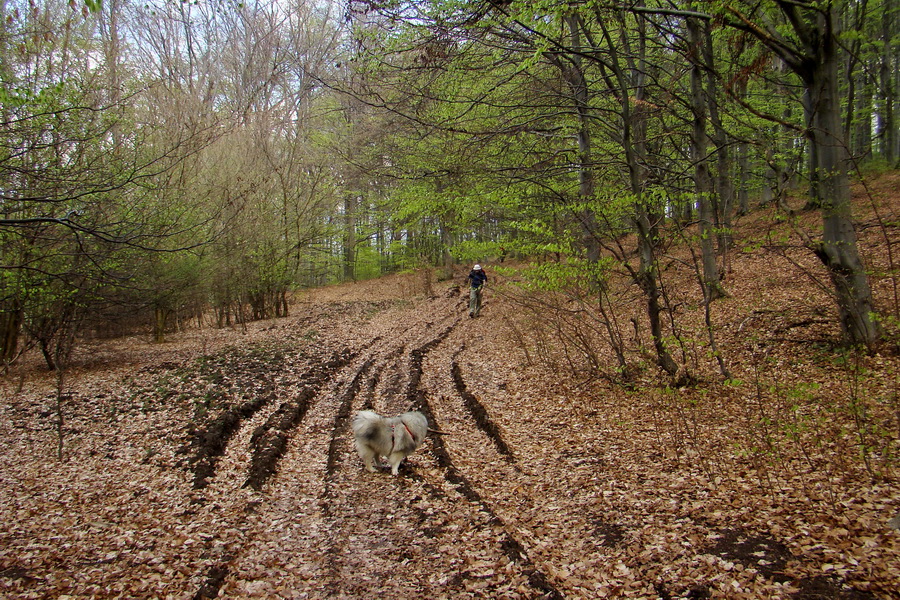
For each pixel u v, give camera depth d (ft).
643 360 32.89
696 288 44.57
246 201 60.18
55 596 14.47
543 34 27.68
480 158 40.65
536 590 13.84
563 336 40.04
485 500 19.85
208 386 36.60
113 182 29.60
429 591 14.53
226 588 14.93
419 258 104.68
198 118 54.80
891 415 19.77
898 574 12.09
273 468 23.89
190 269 51.19
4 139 27.96
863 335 25.34
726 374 26.84
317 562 16.47
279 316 79.87
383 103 37.76
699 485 18.52
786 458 19.08
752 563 13.75
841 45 24.58
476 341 48.67
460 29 30.40
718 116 38.29
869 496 15.61
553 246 27.84
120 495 21.27
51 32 31.01
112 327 59.06
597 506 18.33
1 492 21.97
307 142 80.02
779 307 34.47
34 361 50.42
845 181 24.85
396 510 19.62
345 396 34.65
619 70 26.45
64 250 34.63
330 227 85.30
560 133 40.34
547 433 25.99
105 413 32.32
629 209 28.35
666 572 14.08
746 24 24.23
